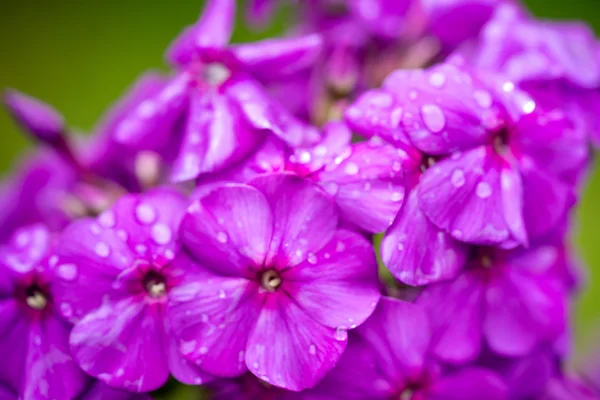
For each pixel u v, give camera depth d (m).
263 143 0.21
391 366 0.21
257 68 0.22
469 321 0.21
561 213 0.21
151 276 0.20
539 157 0.21
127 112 0.24
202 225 0.20
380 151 0.20
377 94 0.21
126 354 0.20
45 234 0.21
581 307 0.40
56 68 0.45
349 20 0.25
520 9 0.24
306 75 0.24
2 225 0.26
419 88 0.21
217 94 0.21
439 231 0.20
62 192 0.25
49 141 0.24
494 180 0.20
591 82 0.22
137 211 0.20
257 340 0.20
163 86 0.23
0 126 0.43
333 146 0.20
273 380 0.20
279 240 0.20
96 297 0.20
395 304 0.20
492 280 0.21
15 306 0.21
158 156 0.23
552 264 0.22
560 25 0.23
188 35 0.22
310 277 0.20
